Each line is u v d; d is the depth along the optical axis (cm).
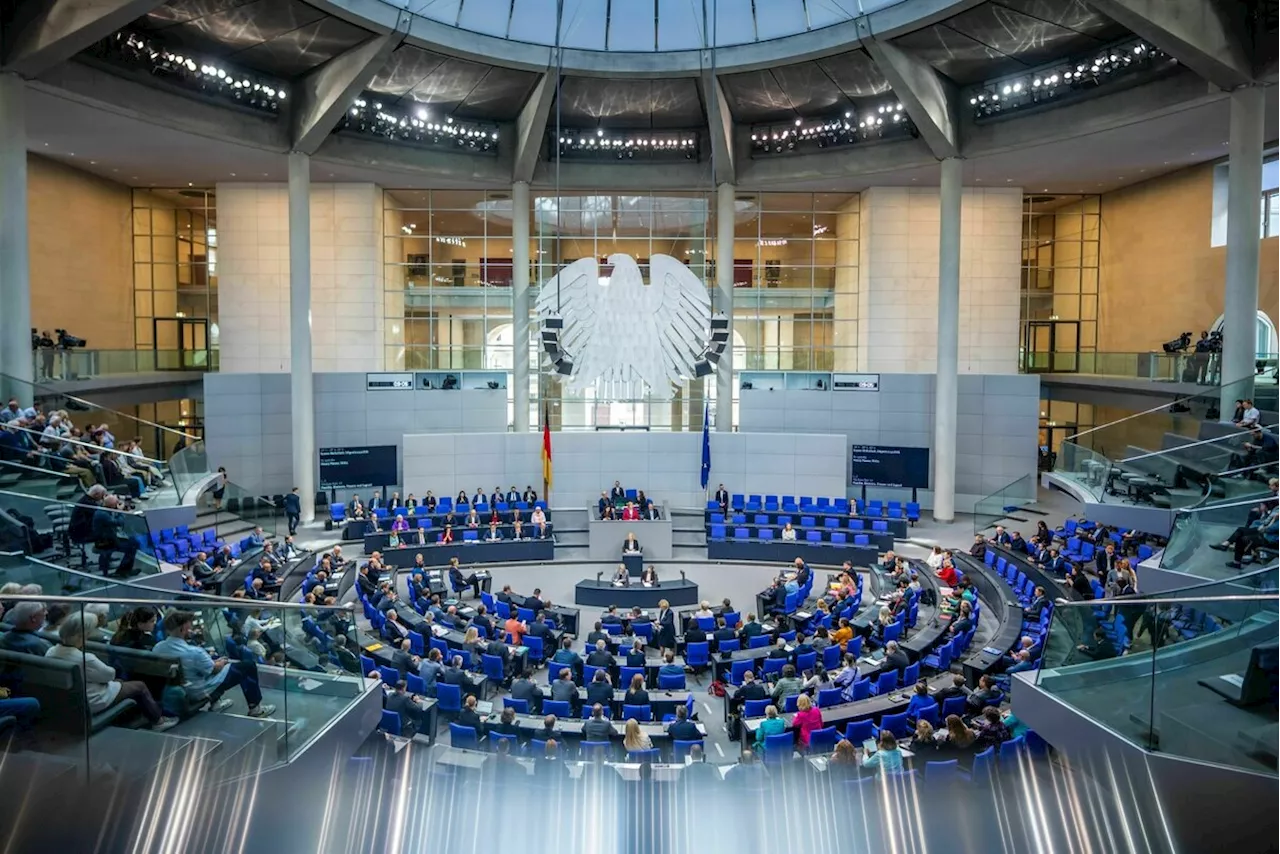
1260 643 603
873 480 2875
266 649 653
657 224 3072
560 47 2334
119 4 1686
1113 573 1581
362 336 2930
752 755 930
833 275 3139
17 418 1538
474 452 2648
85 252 2792
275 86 2398
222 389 2669
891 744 895
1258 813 606
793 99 2606
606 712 1212
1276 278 2367
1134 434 1970
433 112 2698
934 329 2983
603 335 2509
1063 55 2258
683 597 1988
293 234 2506
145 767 532
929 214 2953
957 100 2505
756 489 2738
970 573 2027
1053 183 2944
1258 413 1634
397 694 1137
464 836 774
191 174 2803
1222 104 2080
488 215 3083
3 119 1794
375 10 2070
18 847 465
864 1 2147
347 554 2248
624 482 2731
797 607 1855
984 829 791
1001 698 1156
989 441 2808
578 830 799
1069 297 3253
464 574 2144
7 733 463
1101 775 745
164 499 1608
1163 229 2830
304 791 680
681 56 2367
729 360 2891
